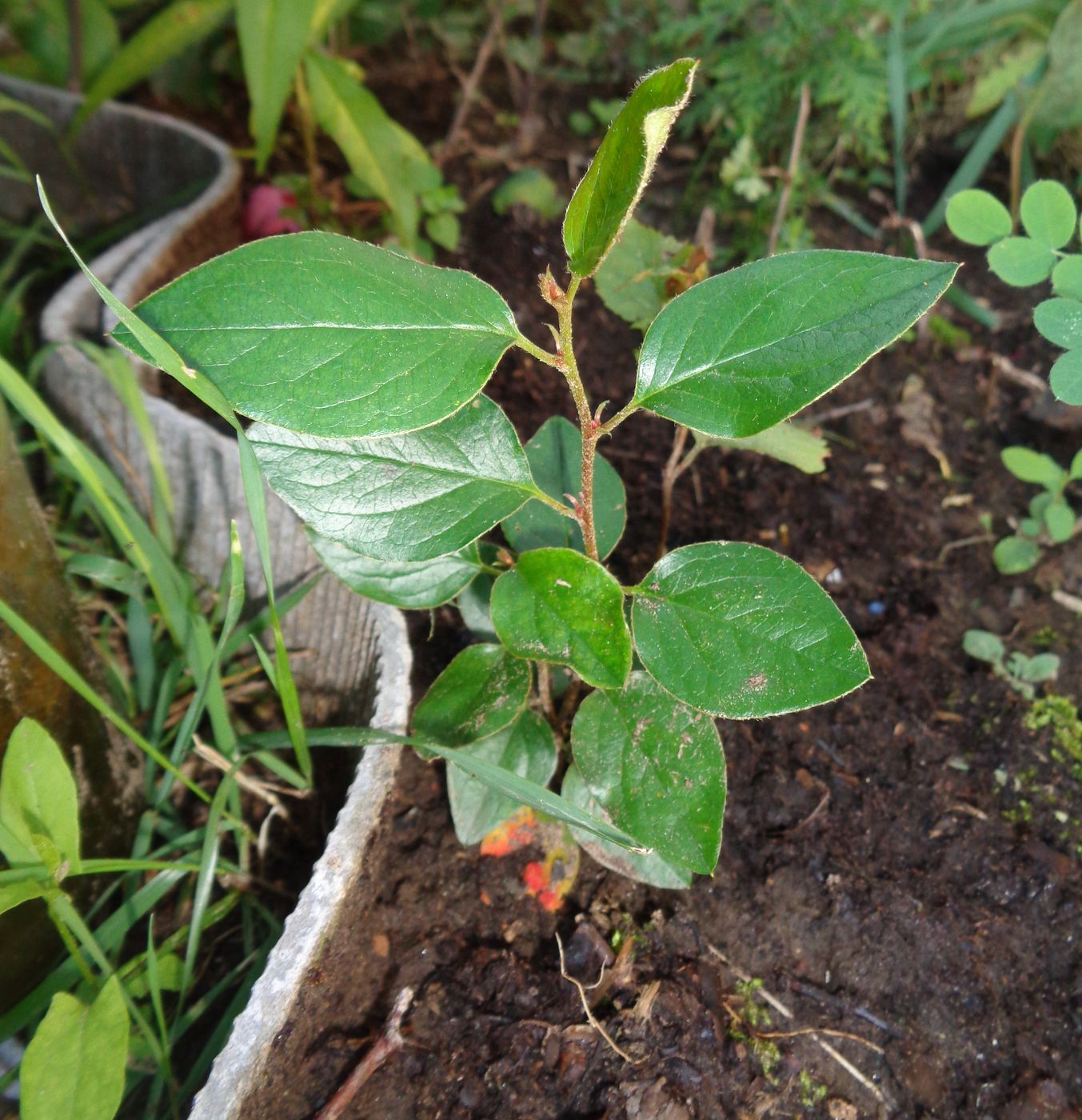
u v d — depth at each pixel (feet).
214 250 1.23
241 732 0.94
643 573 1.03
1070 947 0.84
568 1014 0.77
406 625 0.89
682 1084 0.74
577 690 0.83
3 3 1.33
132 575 0.89
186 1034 0.75
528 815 0.84
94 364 0.97
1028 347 1.29
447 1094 0.73
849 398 1.25
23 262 1.30
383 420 0.49
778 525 1.10
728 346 0.53
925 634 1.02
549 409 1.17
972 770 0.93
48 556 0.67
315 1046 0.75
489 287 0.53
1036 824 0.90
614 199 0.45
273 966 0.67
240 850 0.82
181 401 1.05
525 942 0.81
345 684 0.91
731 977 0.81
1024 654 1.01
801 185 1.42
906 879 0.86
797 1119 0.75
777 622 0.60
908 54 1.38
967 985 0.81
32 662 0.66
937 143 1.59
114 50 1.37
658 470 1.13
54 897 0.62
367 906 0.78
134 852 0.82
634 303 0.85
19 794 0.60
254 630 0.85
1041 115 1.32
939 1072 0.77
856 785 0.92
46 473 1.06
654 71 0.42
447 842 0.85
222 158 1.26
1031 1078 0.77
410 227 1.23
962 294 1.32
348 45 1.67
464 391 0.51
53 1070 0.56
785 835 0.88
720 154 1.55
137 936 0.81
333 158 1.53
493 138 1.59
